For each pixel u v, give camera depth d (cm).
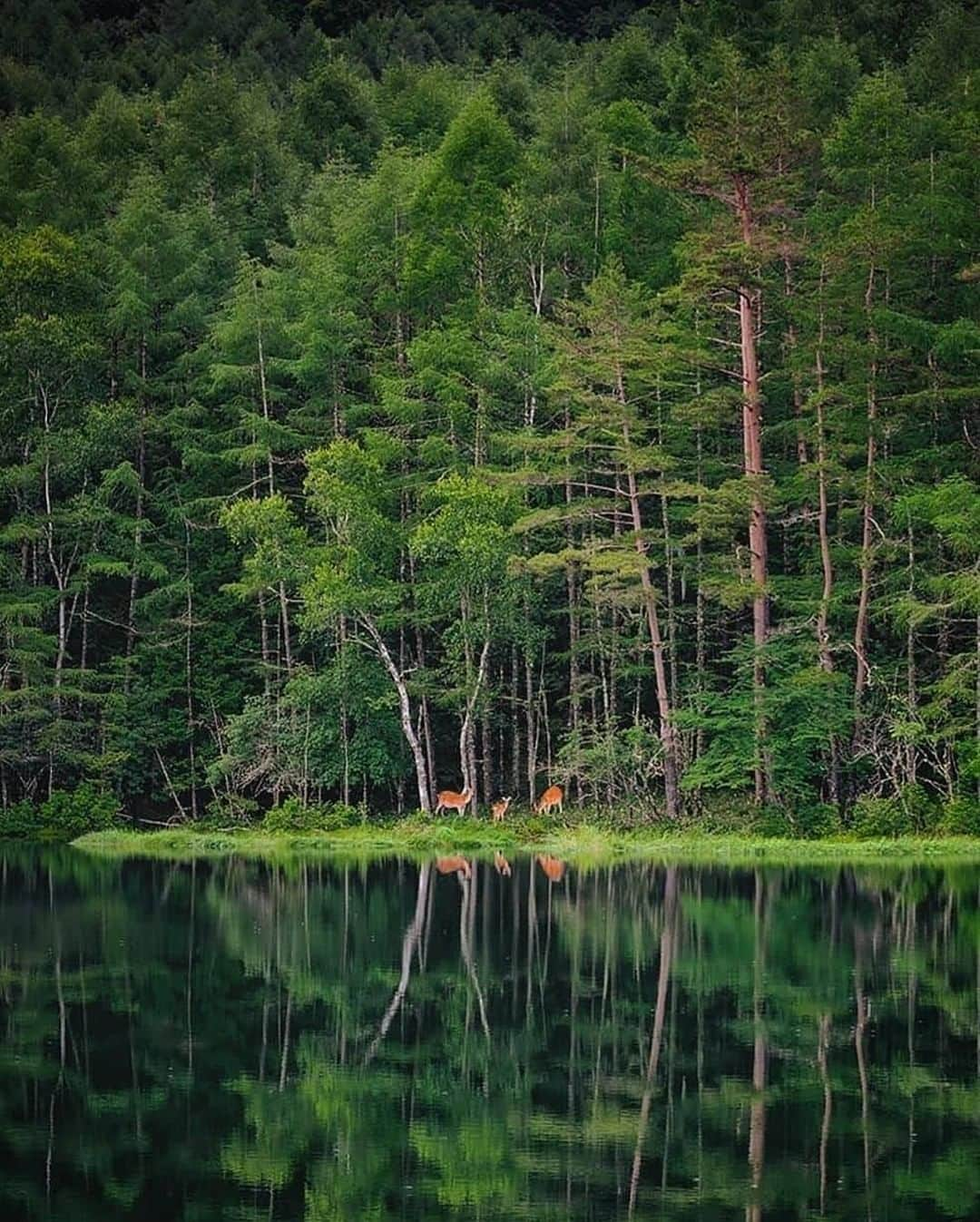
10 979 2628
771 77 5494
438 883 4044
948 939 3023
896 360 5556
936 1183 1600
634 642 5744
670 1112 1853
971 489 5178
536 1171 1647
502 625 5866
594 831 5175
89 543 6406
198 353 6581
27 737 6178
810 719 5247
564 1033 2227
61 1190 1595
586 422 5500
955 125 6406
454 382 6144
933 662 6019
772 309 6247
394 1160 1684
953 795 5244
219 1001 2450
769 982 2572
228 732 5919
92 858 4931
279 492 6600
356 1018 2331
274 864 4678
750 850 4831
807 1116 1830
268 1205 1555
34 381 6347
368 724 6012
